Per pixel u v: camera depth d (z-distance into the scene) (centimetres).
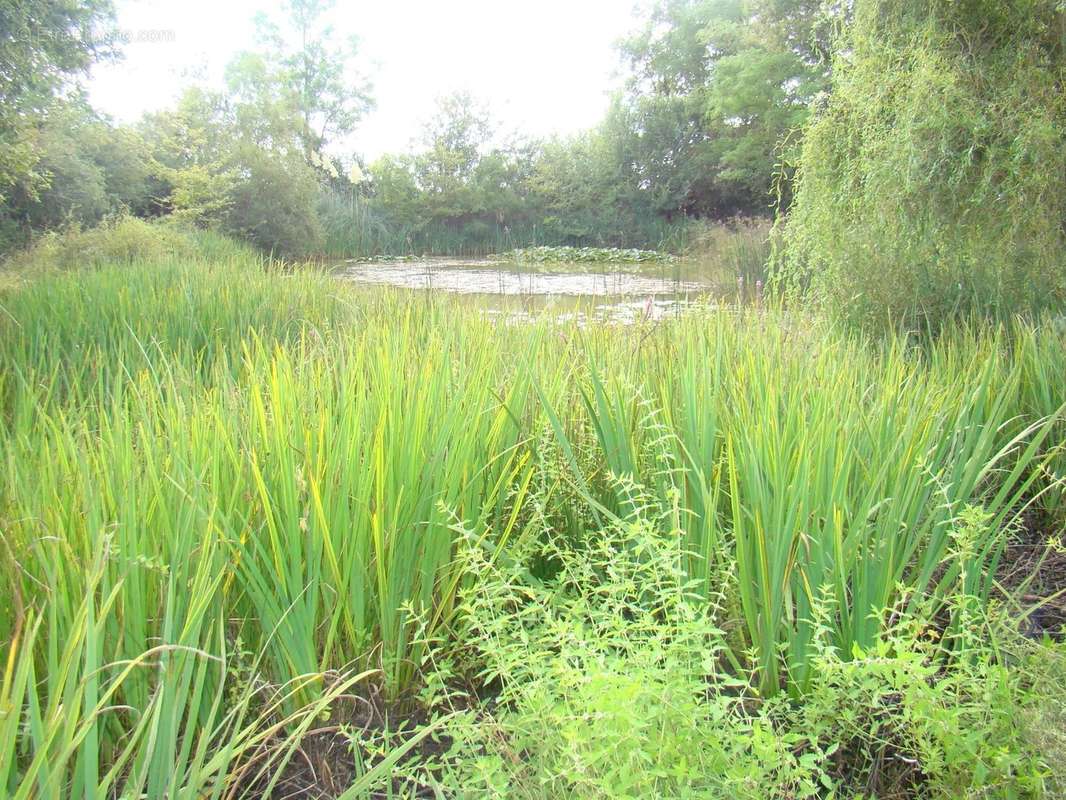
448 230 3503
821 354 354
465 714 185
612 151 3494
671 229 3219
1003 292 568
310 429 239
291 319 657
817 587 218
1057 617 277
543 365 346
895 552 242
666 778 153
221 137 2364
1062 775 161
